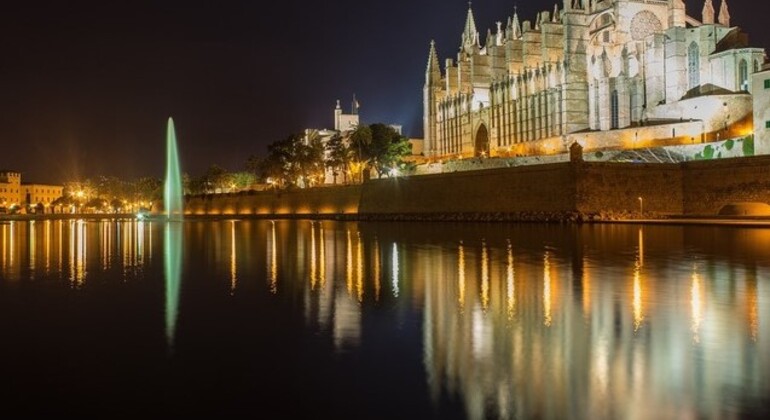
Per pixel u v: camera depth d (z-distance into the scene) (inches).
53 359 591.5
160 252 1744.6
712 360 558.3
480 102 5880.9
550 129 4753.9
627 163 3029.0
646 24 4662.9
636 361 556.7
